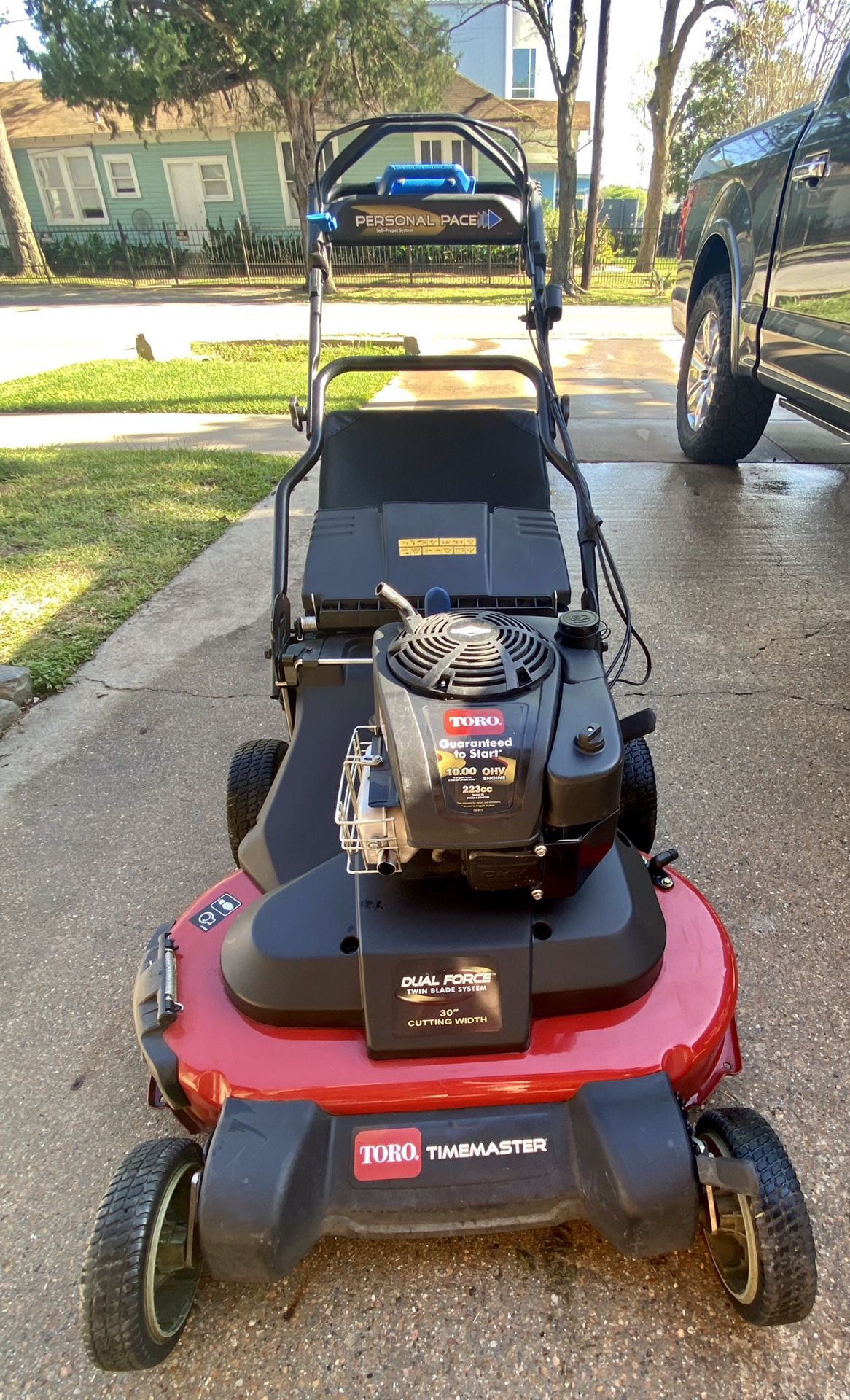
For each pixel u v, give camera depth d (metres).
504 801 1.70
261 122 21.36
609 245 27.75
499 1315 1.89
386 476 3.24
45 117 27.67
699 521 5.95
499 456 3.26
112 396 9.88
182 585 5.30
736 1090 2.32
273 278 24.33
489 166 26.44
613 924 1.92
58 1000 2.69
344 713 2.66
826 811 3.34
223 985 2.02
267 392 9.75
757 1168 1.68
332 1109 1.80
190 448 7.78
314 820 2.35
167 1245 1.73
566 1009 1.90
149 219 28.08
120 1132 2.30
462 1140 1.77
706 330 6.64
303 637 2.83
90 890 3.10
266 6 17.25
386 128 3.92
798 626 4.62
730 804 3.38
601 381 10.19
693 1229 1.68
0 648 4.59
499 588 2.76
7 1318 1.92
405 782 1.71
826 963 2.69
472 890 1.90
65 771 3.75
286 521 2.96
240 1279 1.68
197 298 20.69
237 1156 1.69
